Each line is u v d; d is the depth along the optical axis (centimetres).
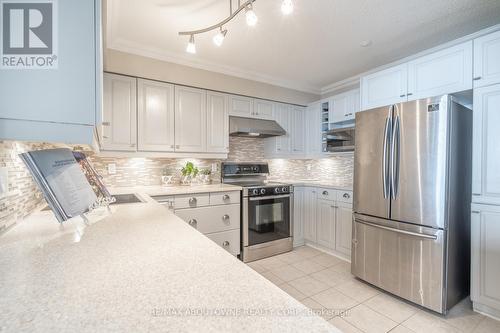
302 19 204
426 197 187
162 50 257
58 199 96
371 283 224
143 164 281
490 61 182
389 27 217
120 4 184
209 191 263
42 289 50
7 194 95
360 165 233
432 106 184
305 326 39
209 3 183
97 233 90
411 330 167
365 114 229
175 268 60
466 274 203
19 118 66
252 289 51
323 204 315
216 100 299
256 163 351
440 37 233
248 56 274
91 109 73
